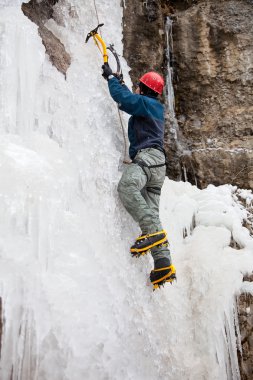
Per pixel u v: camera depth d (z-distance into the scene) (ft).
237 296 15.83
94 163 14.12
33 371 10.34
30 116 13.29
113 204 14.05
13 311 10.31
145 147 13.91
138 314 13.47
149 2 19.89
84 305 11.59
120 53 18.39
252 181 18.89
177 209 17.49
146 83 14.67
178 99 20.76
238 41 20.59
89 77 15.70
